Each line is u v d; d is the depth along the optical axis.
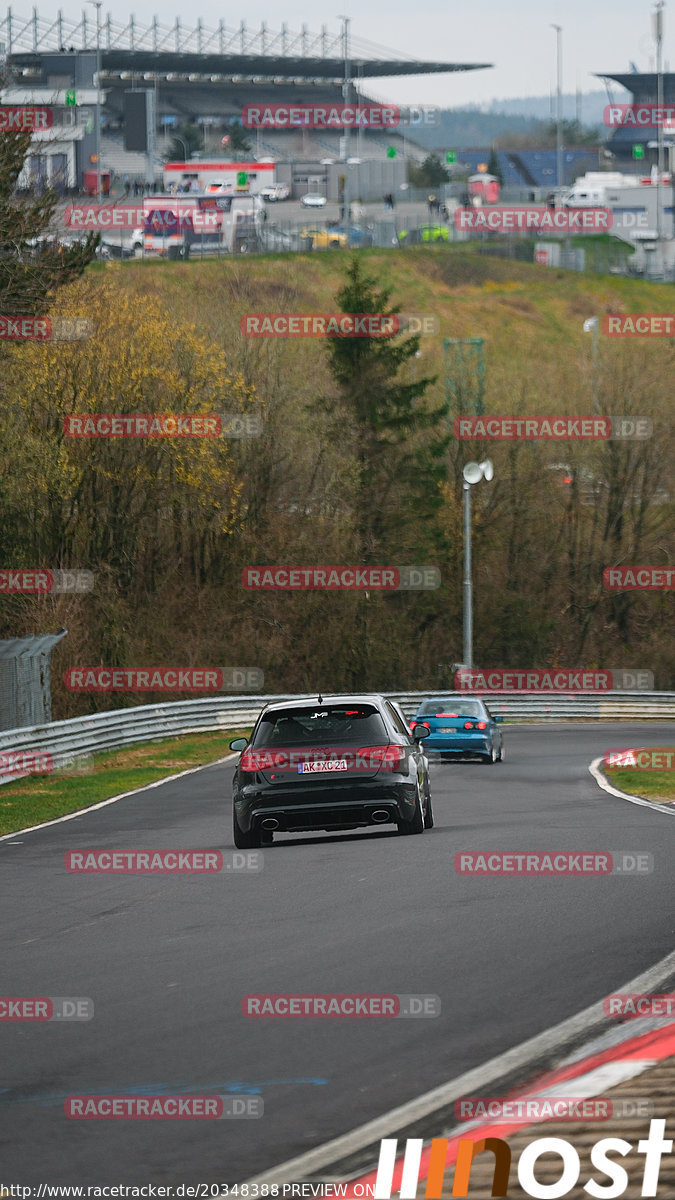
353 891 30.75
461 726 77.00
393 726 41.47
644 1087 15.81
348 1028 19.12
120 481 123.88
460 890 30.30
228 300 164.88
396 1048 18.05
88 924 28.45
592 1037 18.16
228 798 58.66
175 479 127.69
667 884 30.52
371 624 146.12
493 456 164.75
